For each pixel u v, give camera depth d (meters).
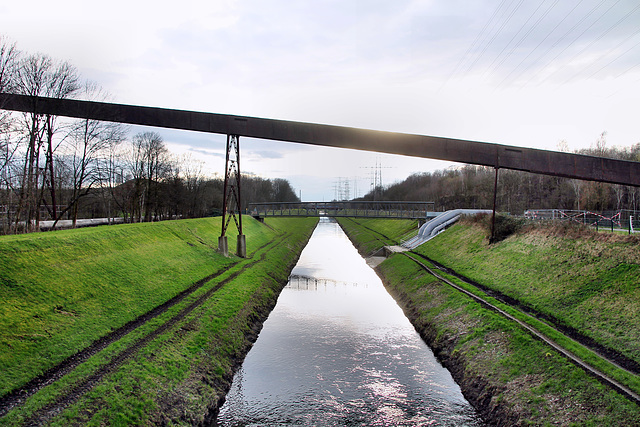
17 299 15.98
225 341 19.75
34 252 19.58
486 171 101.69
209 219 52.38
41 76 33.34
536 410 13.16
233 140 35.75
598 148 75.50
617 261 20.22
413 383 17.48
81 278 20.02
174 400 13.95
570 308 19.16
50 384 12.59
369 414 15.02
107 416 11.76
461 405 15.64
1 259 17.56
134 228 31.17
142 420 12.28
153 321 19.05
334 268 46.88
